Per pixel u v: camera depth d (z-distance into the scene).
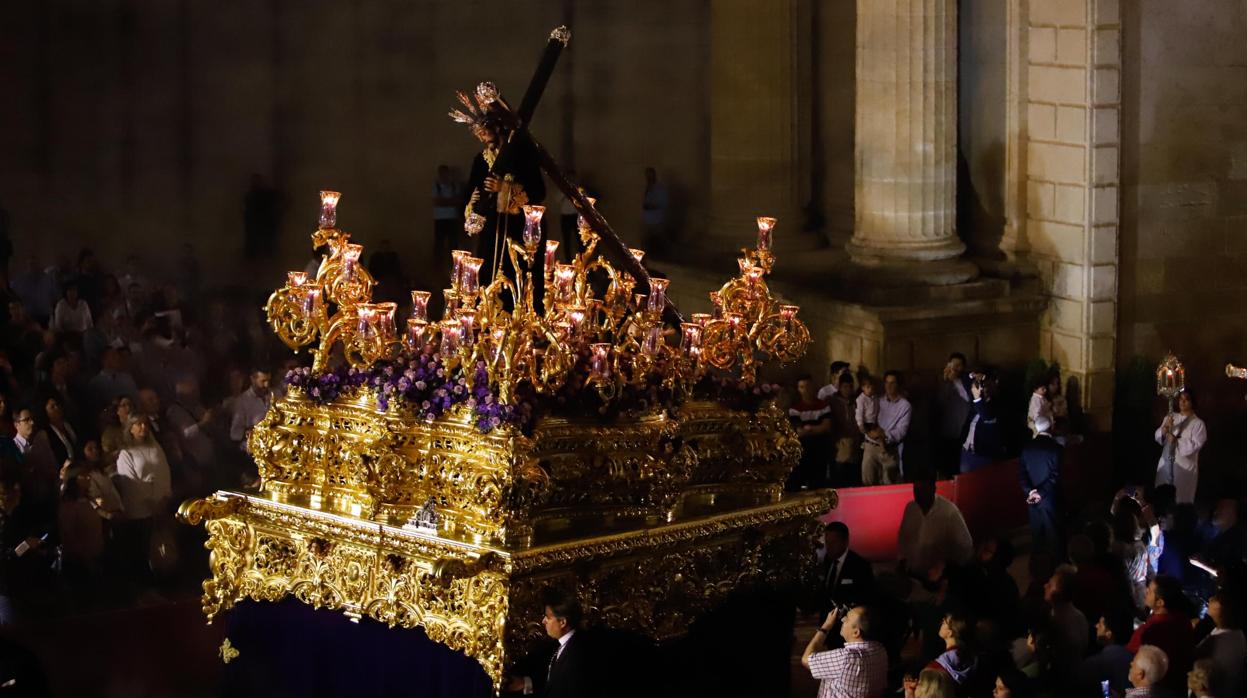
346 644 10.55
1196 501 22.91
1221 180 23.39
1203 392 23.67
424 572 10.01
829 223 26.56
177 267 27.78
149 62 29.55
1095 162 22.56
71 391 18.50
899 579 14.70
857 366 22.80
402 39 30.97
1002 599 13.70
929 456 21.14
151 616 13.50
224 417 18.31
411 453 10.21
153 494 16.25
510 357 9.92
